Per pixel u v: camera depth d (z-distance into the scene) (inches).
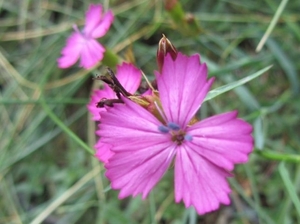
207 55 4.2
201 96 1.8
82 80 4.0
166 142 1.8
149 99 1.9
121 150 1.8
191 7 4.4
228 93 3.9
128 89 2.2
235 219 3.5
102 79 2.0
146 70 4.2
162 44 2.0
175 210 3.6
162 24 4.2
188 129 1.8
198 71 1.8
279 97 3.8
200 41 3.7
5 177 4.0
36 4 4.6
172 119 1.8
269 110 3.5
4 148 3.9
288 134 3.7
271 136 3.7
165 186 3.7
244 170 3.6
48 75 4.0
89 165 4.0
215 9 4.3
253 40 4.2
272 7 3.8
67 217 3.8
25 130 4.2
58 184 4.0
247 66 3.9
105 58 2.7
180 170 1.8
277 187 3.5
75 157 4.0
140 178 1.8
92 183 3.8
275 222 3.3
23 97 4.3
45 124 4.1
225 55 3.8
